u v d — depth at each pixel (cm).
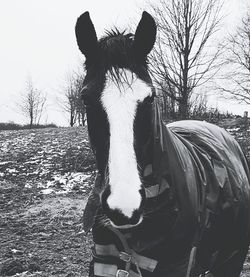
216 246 364
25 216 928
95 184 303
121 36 294
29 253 693
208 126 430
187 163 329
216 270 400
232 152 413
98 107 271
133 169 259
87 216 304
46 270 621
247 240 407
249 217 399
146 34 291
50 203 1007
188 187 315
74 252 699
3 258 666
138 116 270
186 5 1683
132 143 264
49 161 1494
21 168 1446
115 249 306
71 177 1276
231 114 2214
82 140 1883
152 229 300
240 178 386
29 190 1165
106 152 270
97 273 308
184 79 1658
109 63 279
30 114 4159
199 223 323
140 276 304
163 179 300
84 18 295
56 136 2108
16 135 2281
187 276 318
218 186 346
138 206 251
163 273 310
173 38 1673
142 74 283
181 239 307
